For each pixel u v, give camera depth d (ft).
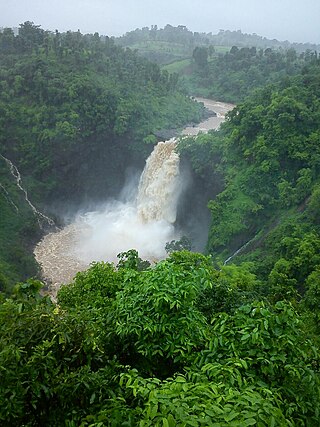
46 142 150.30
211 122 184.65
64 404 16.37
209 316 28.48
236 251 105.91
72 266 121.39
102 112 154.71
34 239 136.77
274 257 86.17
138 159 160.86
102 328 21.99
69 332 18.12
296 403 16.31
